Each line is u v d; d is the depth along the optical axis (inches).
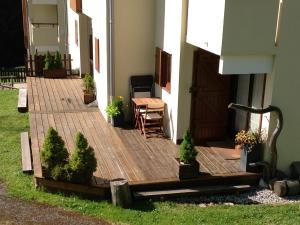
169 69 464.8
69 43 849.5
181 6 417.1
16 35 1374.3
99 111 568.1
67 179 363.9
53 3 866.1
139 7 498.3
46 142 370.9
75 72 776.3
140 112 481.4
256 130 410.0
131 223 330.3
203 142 460.4
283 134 393.4
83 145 363.6
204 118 455.5
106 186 363.9
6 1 1342.3
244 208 357.4
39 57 756.0
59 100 609.3
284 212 352.2
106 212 344.2
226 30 345.4
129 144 454.9
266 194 384.2
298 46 369.7
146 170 394.0
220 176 385.4
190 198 373.4
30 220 330.0
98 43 557.6
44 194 368.8
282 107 384.5
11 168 422.3
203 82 442.9
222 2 342.0
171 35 451.2
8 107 669.3
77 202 357.1
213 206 361.7
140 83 517.0
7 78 934.4
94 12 568.7
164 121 483.8
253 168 395.9
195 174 378.0
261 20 350.9
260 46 357.7
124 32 502.3
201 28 385.1
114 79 512.1
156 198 366.9
